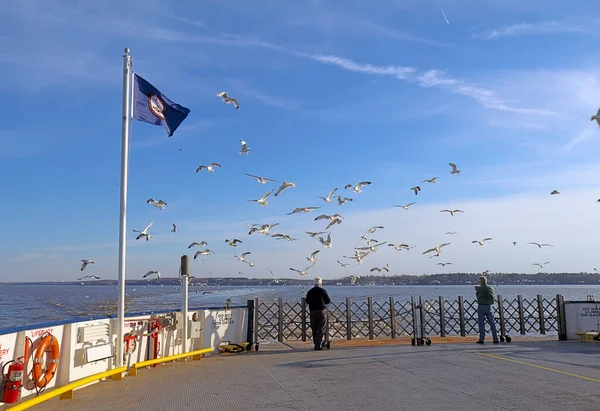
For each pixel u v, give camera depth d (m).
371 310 18.02
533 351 13.41
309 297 14.98
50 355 8.39
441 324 18.47
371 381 9.54
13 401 7.21
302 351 14.56
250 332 15.16
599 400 7.66
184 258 13.23
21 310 53.53
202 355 13.60
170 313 12.55
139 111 11.16
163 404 8.01
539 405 7.40
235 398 8.34
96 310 52.41
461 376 9.81
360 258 23.58
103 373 9.59
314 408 7.56
